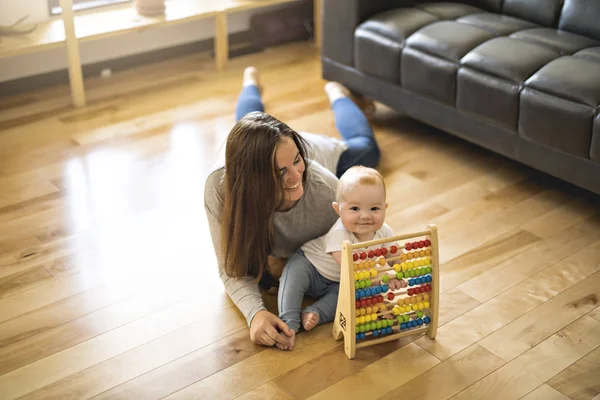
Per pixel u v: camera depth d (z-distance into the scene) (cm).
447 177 281
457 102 277
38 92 353
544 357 194
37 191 270
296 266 210
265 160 190
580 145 241
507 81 258
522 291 219
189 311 212
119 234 246
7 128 317
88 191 271
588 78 242
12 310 212
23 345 199
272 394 183
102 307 213
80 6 359
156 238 245
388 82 306
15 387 185
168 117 329
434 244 194
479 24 292
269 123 194
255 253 205
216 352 197
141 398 182
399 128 320
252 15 414
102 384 186
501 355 195
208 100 347
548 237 245
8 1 335
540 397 182
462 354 196
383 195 197
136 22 349
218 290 221
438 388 185
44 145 303
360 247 186
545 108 247
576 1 285
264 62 392
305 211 212
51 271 228
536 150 260
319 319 205
